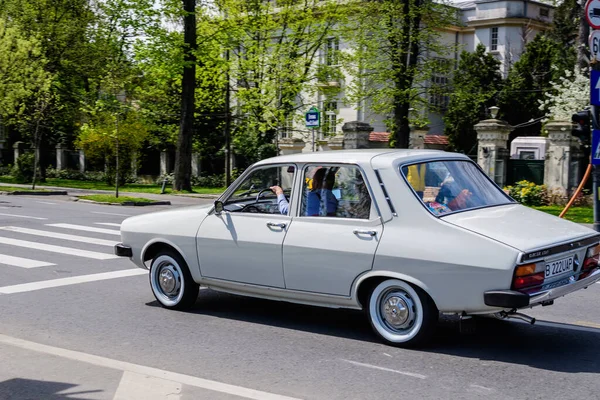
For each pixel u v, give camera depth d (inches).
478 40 1879.9
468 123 1574.8
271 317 290.8
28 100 1198.9
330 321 282.4
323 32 1369.3
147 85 1525.6
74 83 1486.2
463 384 201.3
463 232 222.5
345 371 215.0
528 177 1021.8
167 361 228.5
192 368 220.2
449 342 246.8
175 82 1408.7
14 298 327.6
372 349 239.6
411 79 1081.4
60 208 818.8
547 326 271.4
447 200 242.1
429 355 230.8
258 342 251.3
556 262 223.5
